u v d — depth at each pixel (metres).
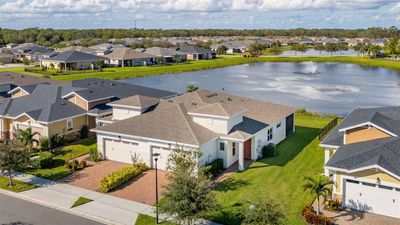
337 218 24.58
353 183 25.64
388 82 99.62
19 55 140.75
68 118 42.22
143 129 34.97
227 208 26.19
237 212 25.03
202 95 43.81
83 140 43.66
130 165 35.06
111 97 47.81
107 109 45.38
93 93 46.75
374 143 27.72
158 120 35.72
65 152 39.19
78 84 52.00
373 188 25.05
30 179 31.98
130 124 36.06
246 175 32.44
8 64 131.25
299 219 24.52
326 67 138.38
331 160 26.92
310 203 26.78
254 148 36.31
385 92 84.25
